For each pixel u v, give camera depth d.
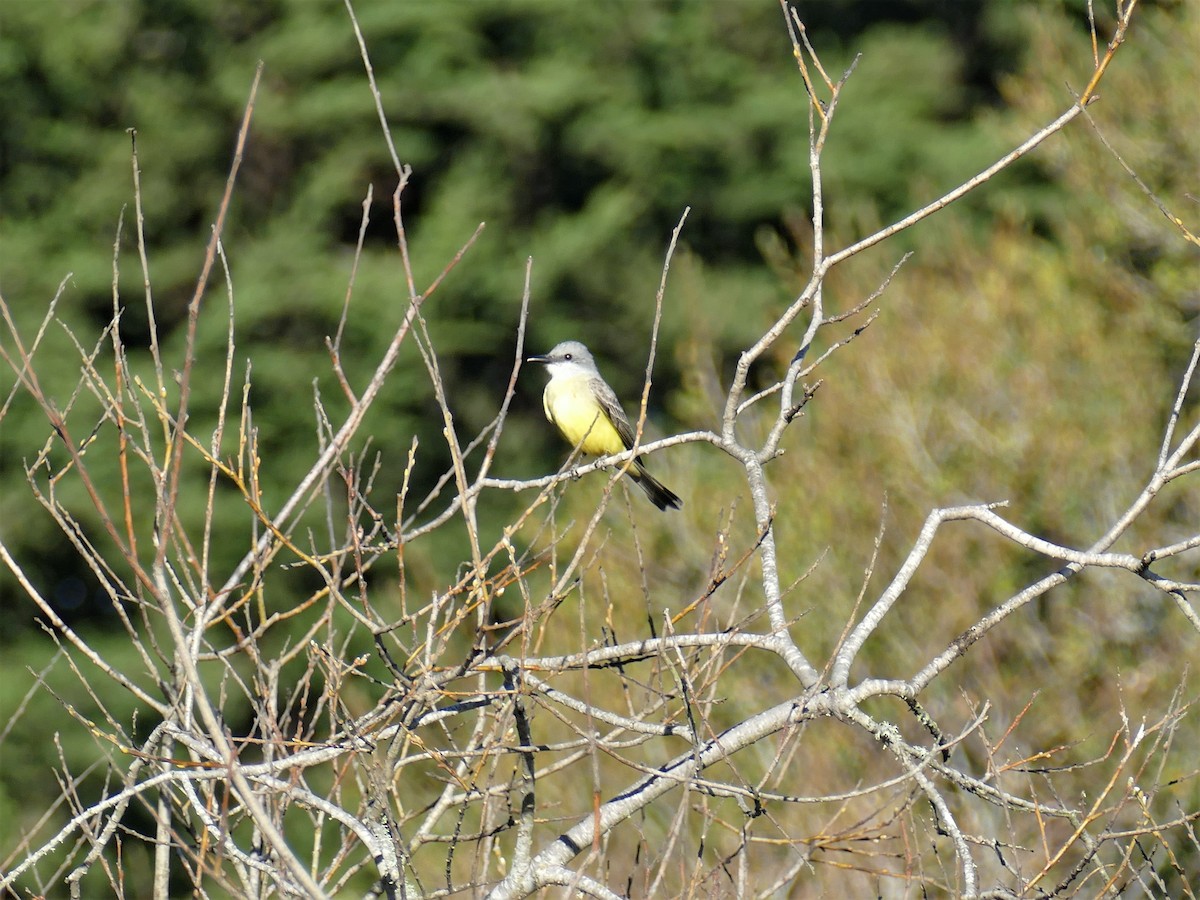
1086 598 14.66
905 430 15.59
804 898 8.80
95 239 23.72
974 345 16.30
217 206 24.56
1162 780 12.25
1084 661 13.91
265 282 23.05
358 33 5.02
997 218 21.02
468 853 8.58
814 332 5.97
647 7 27.09
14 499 20.16
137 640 5.34
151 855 14.66
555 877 5.35
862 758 12.34
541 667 5.53
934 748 5.18
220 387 21.61
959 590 14.31
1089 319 16.72
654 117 26.59
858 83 26.94
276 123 24.64
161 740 5.89
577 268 25.25
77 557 20.64
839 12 28.28
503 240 25.41
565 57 26.83
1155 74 18.52
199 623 5.21
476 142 26.12
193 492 20.19
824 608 14.18
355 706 9.53
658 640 5.56
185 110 24.69
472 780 5.57
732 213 26.66
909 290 17.52
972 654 13.91
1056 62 19.02
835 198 25.92
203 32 25.05
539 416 24.98
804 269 19.56
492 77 25.81
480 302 24.59
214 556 20.02
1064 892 6.00
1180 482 15.34
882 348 16.53
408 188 26.38
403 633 14.76
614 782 10.73
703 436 6.03
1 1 23.52
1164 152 17.83
